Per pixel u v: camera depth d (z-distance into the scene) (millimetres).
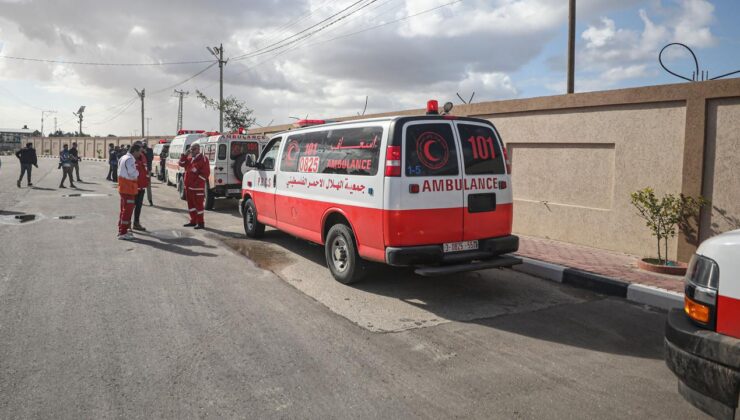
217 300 5504
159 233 9742
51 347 4141
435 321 5016
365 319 5016
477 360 4066
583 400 3420
